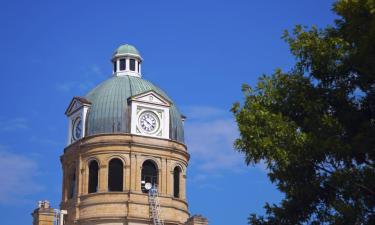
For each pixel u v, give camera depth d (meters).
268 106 30.23
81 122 74.75
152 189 71.75
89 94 77.94
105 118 73.50
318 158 28.16
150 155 72.69
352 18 28.27
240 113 29.77
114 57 80.25
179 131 76.56
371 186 26.98
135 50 80.56
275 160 28.45
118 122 73.12
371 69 27.53
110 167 72.12
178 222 72.31
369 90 28.48
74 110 76.31
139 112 73.69
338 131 27.95
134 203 70.38
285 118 29.33
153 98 74.62
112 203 70.25
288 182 29.19
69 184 74.69
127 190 70.75
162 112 74.81
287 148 28.31
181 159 75.00
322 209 28.98
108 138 72.19
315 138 27.86
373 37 26.92
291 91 30.00
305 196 28.80
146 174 72.75
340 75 29.14
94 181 72.69
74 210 71.81
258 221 30.22
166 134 74.19
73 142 75.19
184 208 73.94
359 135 27.28
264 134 28.94
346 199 27.67
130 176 71.25
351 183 27.19
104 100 74.88
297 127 28.81
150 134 73.38
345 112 28.64
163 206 71.50
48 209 70.88
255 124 29.31
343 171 27.31
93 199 70.88
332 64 29.16
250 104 30.28
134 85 76.88
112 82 77.44
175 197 73.50
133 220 69.88
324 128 28.09
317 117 28.56
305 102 29.22
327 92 29.28
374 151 27.25
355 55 28.12
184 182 75.00
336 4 29.31
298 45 29.92
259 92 30.69
